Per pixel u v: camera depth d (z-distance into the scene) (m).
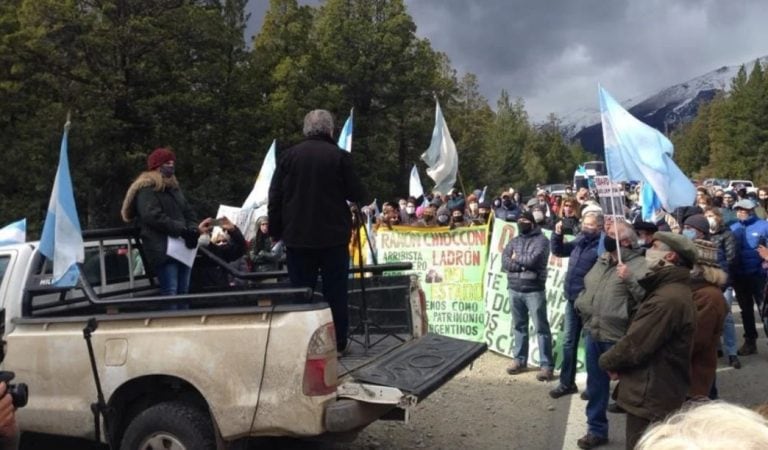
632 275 5.50
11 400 2.71
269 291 4.44
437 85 53.53
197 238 6.01
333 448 5.94
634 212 15.98
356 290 6.20
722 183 50.34
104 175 28.77
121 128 29.67
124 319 4.66
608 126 7.20
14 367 4.93
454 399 7.48
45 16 28.23
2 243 6.35
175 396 4.70
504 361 9.12
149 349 4.55
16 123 28.75
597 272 5.90
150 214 5.79
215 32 32.09
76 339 4.77
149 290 6.34
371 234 10.63
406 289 6.06
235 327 4.40
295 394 4.26
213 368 4.41
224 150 35.31
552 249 8.01
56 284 5.00
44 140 26.22
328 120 5.38
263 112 36.06
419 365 4.99
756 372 8.04
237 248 7.06
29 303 5.21
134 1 30.11
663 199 7.14
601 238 6.85
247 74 36.12
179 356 4.48
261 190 11.67
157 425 4.56
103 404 4.59
